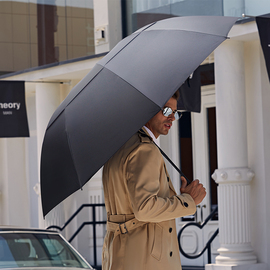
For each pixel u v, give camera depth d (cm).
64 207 1827
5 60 1731
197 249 1519
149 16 1451
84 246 1808
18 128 1608
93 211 1590
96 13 1580
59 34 1639
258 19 947
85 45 1596
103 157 382
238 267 1177
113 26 1549
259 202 1229
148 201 383
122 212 418
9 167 2200
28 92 2064
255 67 1258
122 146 415
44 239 863
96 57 1551
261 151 1237
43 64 1675
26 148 2188
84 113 411
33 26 1689
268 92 1251
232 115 1229
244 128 1237
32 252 828
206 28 409
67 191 416
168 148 1600
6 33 1725
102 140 388
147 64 402
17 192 2198
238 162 1223
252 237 1234
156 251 407
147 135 416
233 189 1216
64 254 850
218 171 1229
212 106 1523
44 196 450
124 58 421
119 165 409
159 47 409
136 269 405
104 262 438
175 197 405
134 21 1502
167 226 416
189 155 1575
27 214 2191
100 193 1795
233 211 1213
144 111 379
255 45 1258
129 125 380
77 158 401
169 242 416
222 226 1224
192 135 1569
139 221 412
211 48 388
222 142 1234
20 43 1711
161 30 426
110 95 402
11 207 2189
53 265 819
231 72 1234
